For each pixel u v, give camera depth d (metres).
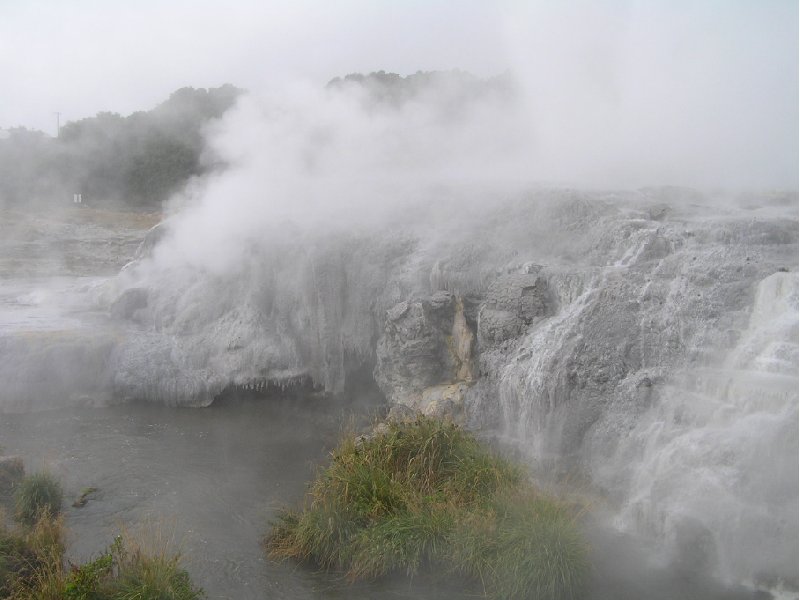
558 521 8.11
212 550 8.80
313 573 8.38
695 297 10.46
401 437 9.87
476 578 7.97
